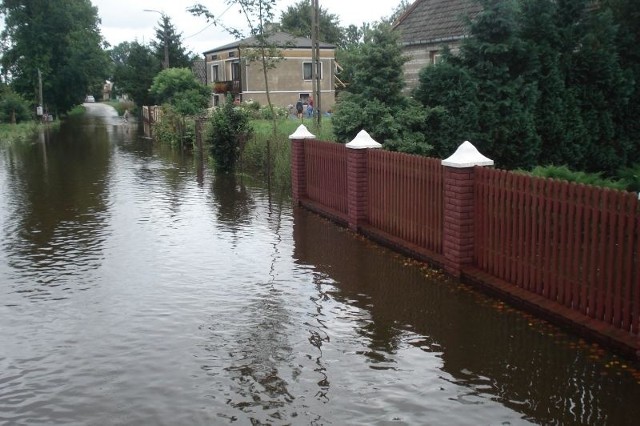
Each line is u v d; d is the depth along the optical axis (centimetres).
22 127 4791
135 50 5762
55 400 546
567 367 579
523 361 595
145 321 728
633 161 1403
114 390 561
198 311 757
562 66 1344
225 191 1700
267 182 1839
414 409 513
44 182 1952
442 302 766
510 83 1292
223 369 597
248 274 909
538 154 1323
